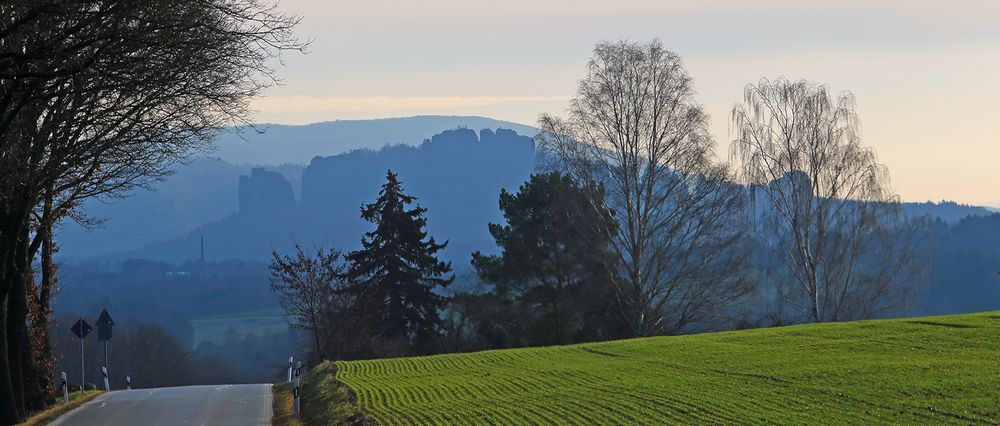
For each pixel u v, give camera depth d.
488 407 29.08
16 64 23.91
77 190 35.00
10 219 30.73
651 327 62.78
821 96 63.66
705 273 61.50
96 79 27.23
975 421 22.09
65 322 130.25
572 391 31.50
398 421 27.59
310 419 32.31
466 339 78.88
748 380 30.98
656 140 60.88
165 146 31.89
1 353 31.42
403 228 78.81
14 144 28.95
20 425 31.64
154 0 24.12
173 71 27.08
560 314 73.06
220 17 26.62
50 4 22.61
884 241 62.34
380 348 72.81
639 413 26.02
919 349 36.09
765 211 65.12
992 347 35.28
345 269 77.75
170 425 31.45
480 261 79.94
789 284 65.00
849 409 24.41
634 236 61.78
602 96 61.03
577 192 62.69
